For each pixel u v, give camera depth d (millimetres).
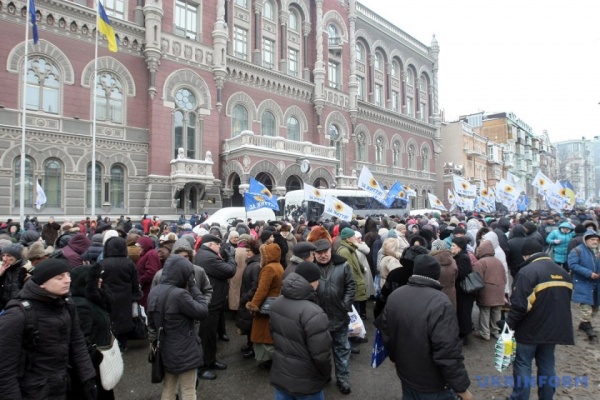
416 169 47438
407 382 3682
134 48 23188
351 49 37781
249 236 8320
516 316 4699
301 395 3713
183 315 4441
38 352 3117
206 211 24875
